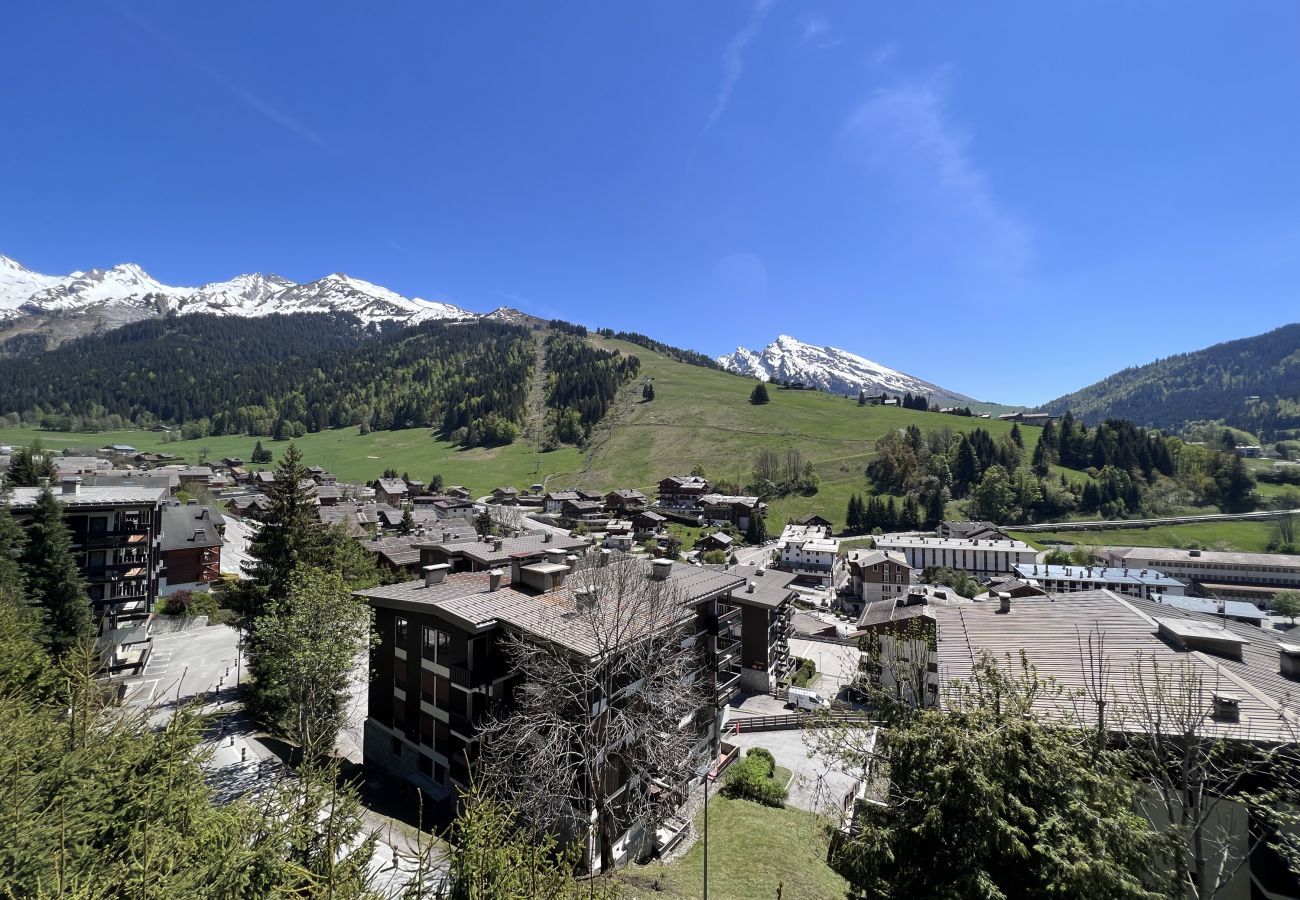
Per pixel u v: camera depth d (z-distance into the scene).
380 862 20.80
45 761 13.20
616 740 24.27
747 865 24.44
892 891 12.05
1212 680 18.86
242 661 47.66
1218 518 147.12
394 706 32.06
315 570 33.44
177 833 11.60
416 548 72.06
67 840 10.81
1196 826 13.62
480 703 27.67
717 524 145.38
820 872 24.77
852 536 143.12
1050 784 11.94
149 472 120.25
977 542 126.44
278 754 31.70
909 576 94.56
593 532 131.25
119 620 53.38
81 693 15.06
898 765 13.32
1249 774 15.30
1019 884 11.41
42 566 41.56
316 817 11.99
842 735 15.98
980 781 11.27
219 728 34.97
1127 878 11.12
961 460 172.00
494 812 11.57
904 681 16.48
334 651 29.23
